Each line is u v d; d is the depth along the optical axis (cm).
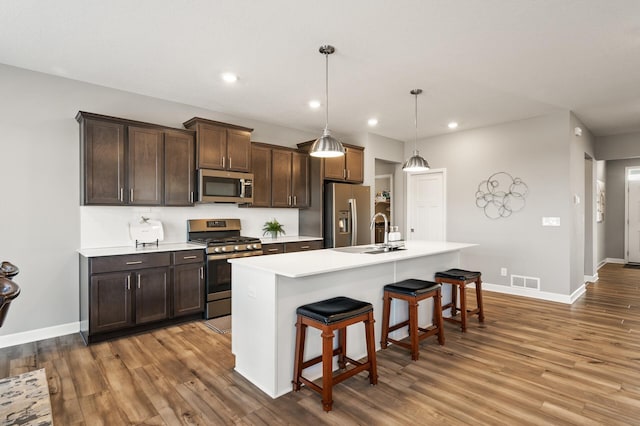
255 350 241
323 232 520
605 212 780
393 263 317
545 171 465
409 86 360
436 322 308
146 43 270
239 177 430
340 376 218
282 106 429
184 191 392
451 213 564
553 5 218
